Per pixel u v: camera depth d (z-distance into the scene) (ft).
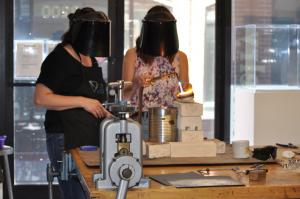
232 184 7.38
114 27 19.24
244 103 19.12
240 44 19.65
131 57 12.69
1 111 19.01
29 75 19.16
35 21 19.21
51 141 11.05
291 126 18.70
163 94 12.39
